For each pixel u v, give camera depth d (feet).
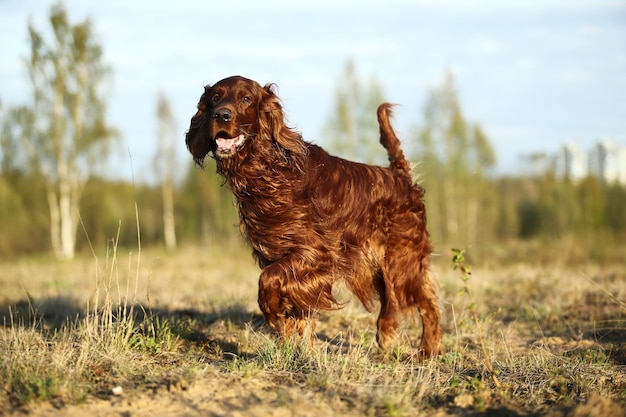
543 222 121.60
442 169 123.85
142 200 158.30
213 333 23.11
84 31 106.63
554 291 33.71
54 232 111.65
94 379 16.57
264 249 19.67
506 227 131.75
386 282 21.29
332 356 18.35
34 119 107.34
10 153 112.06
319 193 19.80
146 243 145.69
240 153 19.12
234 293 32.78
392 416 14.58
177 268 55.83
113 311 24.68
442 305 22.48
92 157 109.81
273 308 18.95
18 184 120.06
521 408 15.49
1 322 24.98
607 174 123.75
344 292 25.14
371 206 20.84
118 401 15.12
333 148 111.65
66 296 31.45
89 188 122.21
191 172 154.20
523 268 47.39
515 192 143.54
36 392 15.34
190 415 14.26
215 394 15.40
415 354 21.16
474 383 16.92
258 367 17.20
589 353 21.09
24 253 125.90
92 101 108.37
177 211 160.56
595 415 14.34
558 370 18.21
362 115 110.63
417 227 21.84
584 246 70.85
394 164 22.86
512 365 18.76
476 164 127.85
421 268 21.85
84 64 107.24
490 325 26.53
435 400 16.17
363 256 20.80
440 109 122.62
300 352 18.47
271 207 19.13
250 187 19.19
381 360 20.52
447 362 20.18
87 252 109.40
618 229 116.88
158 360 18.40
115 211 134.51
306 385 16.25
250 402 14.99
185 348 20.57
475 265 58.34
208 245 96.02
